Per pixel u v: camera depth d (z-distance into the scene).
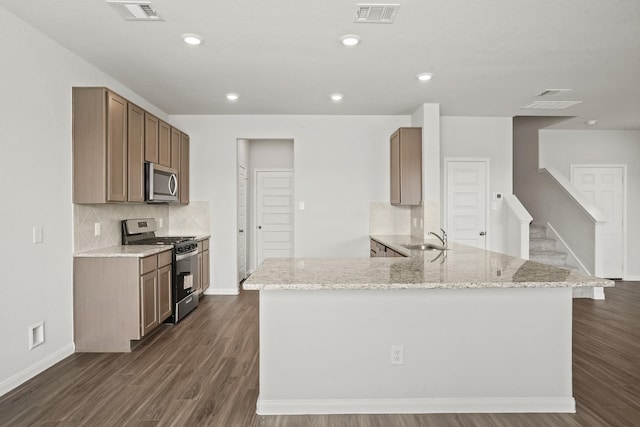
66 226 3.22
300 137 5.51
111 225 3.95
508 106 5.07
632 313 4.55
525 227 5.18
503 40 3.08
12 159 2.66
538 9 2.60
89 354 3.29
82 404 2.45
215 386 2.70
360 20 2.76
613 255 6.83
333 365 2.35
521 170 7.22
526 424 2.22
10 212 2.64
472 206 5.62
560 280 2.20
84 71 3.49
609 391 2.62
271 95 4.58
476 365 2.37
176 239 4.59
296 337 2.35
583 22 2.78
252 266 7.01
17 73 2.71
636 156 6.84
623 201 6.83
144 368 3.00
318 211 5.54
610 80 4.05
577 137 6.81
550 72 3.81
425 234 4.88
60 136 3.14
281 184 7.00
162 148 4.46
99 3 2.52
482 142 5.62
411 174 4.99
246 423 2.23
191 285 4.52
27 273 2.79
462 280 2.21
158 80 4.05
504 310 2.37
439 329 2.36
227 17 2.71
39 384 2.72
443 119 5.59
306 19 2.74
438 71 3.78
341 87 4.28
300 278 2.29
